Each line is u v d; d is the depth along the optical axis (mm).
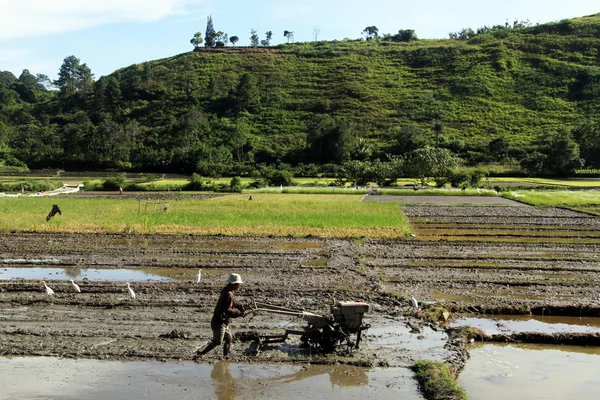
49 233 32969
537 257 26016
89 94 175750
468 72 168500
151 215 39938
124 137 127938
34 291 19125
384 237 31562
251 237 31734
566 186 75875
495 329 15555
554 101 149250
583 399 11250
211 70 183500
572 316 17047
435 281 20969
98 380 11641
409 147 124312
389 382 11688
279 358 12828
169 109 156750
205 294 18781
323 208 45375
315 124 131875
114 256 26016
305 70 181250
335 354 13180
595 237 32562
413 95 159250
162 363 12586
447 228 36438
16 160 123062
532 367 12945
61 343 13703
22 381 11570
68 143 131000
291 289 19234
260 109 155125
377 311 16812
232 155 125312
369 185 79812
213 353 13141
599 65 163500
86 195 65312
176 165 115500
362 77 172625
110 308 17031
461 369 12664
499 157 117812
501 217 42156
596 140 113625
